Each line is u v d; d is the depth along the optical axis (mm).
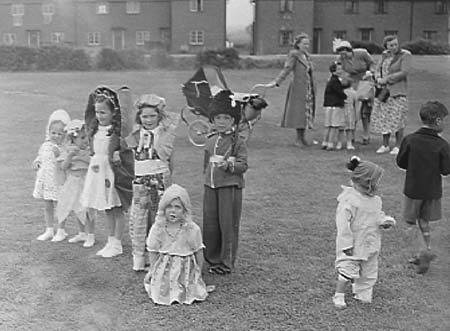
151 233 4426
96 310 4223
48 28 45406
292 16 45688
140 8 45344
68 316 4129
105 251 5297
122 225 5352
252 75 25828
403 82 9719
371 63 10359
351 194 4348
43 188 5695
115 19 45500
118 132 5188
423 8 46312
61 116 5738
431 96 18125
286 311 4195
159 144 4879
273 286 4625
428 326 4012
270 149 10562
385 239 5750
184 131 12289
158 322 4035
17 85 22547
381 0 46500
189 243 4402
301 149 10555
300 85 10531
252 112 9477
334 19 46750
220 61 30328
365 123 10867
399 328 3977
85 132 5492
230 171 4719
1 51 30469
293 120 10609
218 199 4770
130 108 5352
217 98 4781
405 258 5262
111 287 4613
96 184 5191
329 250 5441
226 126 4727
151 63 30844
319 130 12820
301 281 4727
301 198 7258
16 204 6957
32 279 4762
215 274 4832
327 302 4348
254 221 6309
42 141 11320
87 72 29219
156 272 4418
